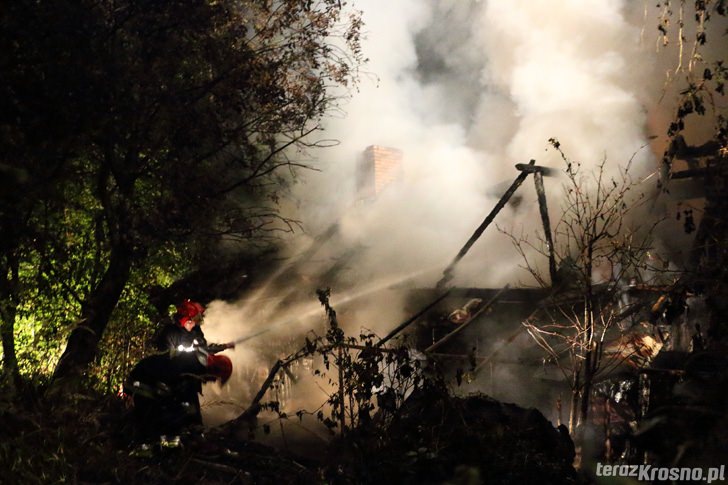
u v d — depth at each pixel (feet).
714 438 15.24
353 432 17.31
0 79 19.01
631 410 21.72
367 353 19.13
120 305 27.22
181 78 24.11
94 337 22.99
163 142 24.25
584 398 20.11
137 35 22.58
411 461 15.70
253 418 21.68
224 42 24.38
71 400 18.45
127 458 16.62
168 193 24.82
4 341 21.01
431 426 17.44
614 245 21.52
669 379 19.20
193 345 20.31
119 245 23.59
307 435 23.76
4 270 21.25
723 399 15.65
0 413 15.76
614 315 22.03
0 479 13.61
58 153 20.29
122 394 23.52
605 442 21.11
